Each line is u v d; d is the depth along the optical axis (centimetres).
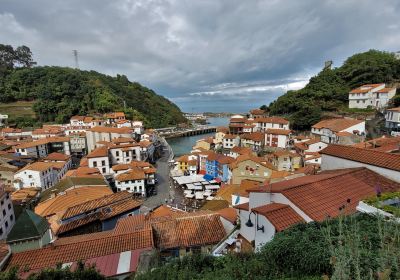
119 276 1413
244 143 7975
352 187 1490
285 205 1358
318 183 1505
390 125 5622
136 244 1717
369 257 673
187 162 6962
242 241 1638
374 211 1056
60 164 6284
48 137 8556
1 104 11725
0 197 3303
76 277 1142
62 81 13125
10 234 1692
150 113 16925
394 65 8269
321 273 809
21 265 1538
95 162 6247
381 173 1656
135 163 6450
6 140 8194
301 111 8156
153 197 5459
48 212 2873
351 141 5344
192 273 1038
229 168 5362
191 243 1870
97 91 13462
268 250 946
